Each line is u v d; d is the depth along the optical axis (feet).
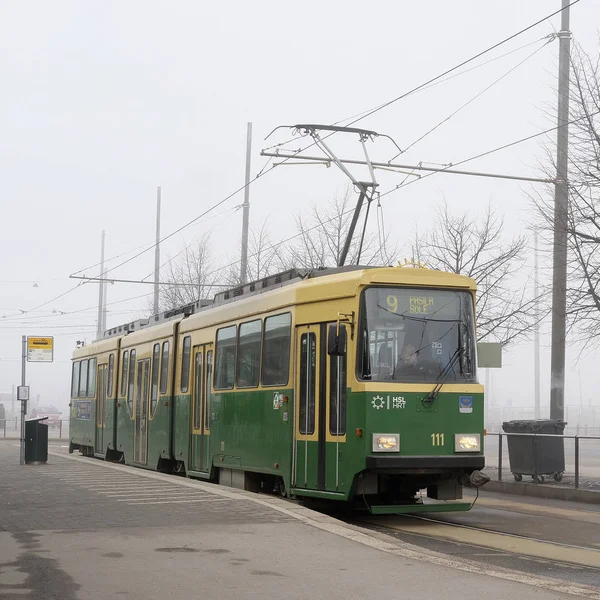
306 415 47.96
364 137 64.03
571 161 63.10
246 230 110.22
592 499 57.98
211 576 28.68
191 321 67.05
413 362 45.29
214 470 60.59
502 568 30.73
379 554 32.32
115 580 28.07
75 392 104.78
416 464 44.06
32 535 35.83
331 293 46.83
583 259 62.23
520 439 65.16
